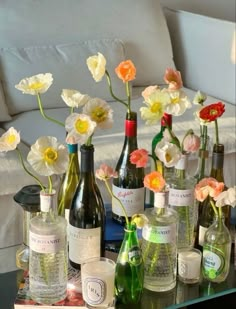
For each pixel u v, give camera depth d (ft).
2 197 6.49
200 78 10.03
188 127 7.91
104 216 4.62
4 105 8.09
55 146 4.11
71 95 4.34
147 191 5.83
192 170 7.20
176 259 4.49
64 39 8.93
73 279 4.47
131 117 4.91
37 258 4.16
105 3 9.34
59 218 4.27
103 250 4.66
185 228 4.82
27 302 4.23
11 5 8.66
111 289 4.17
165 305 4.35
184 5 11.28
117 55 9.02
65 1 9.04
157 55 9.68
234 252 4.84
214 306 5.75
